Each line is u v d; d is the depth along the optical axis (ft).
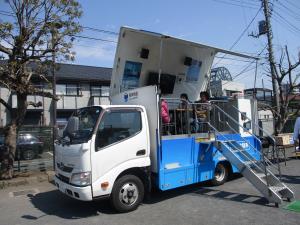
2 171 34.94
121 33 29.19
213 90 45.96
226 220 20.67
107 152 21.98
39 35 34.37
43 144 51.67
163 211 22.98
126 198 22.85
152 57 32.32
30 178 35.06
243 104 32.73
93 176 21.38
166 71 34.01
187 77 35.78
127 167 22.81
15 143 35.94
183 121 27.37
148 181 24.13
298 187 29.22
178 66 34.73
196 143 27.14
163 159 24.43
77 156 21.63
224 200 25.30
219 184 30.09
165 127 25.44
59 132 25.82
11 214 24.26
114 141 22.45
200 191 28.25
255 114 34.22
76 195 21.63
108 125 22.40
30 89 34.91
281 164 42.52
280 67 71.92
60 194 29.78
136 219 21.52
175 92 35.35
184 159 26.07
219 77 51.62
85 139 21.71
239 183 30.78
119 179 22.66
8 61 34.14
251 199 25.32
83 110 24.47
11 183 33.63
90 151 21.39
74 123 23.20
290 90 72.02
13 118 36.09
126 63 30.96
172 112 27.17
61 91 101.55
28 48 33.96
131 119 23.68
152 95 24.70
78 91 103.96
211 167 28.53
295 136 32.78
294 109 87.71
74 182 21.79
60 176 24.12
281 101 72.23
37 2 33.55
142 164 23.63
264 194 23.91
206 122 28.84
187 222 20.58
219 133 28.71
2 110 86.74
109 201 23.68
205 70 36.91
